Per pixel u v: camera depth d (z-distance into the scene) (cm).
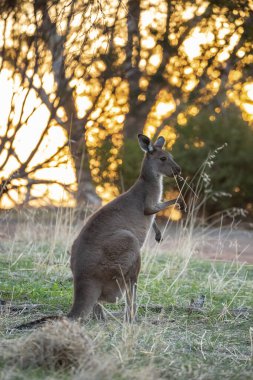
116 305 1747
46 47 2445
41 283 1905
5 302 1684
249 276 2198
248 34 2558
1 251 2341
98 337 1327
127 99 3497
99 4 2055
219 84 3722
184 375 1216
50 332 1223
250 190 3725
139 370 1193
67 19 2200
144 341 1398
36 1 2303
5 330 1441
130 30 2734
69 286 1900
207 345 1429
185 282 2031
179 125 3894
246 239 3162
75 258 1545
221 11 2583
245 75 3794
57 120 2681
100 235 1568
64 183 2572
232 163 3731
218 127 3806
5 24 2439
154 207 1741
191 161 3738
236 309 1728
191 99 3625
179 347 1401
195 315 1675
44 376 1141
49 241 2508
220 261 2461
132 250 1564
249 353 1387
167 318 1639
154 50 3284
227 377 1227
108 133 3516
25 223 2797
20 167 2531
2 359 1209
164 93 4278
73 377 1130
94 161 3775
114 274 1541
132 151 3888
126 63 2914
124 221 1662
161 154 1831
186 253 2352
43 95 2656
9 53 2545
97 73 2755
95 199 3875
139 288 1909
